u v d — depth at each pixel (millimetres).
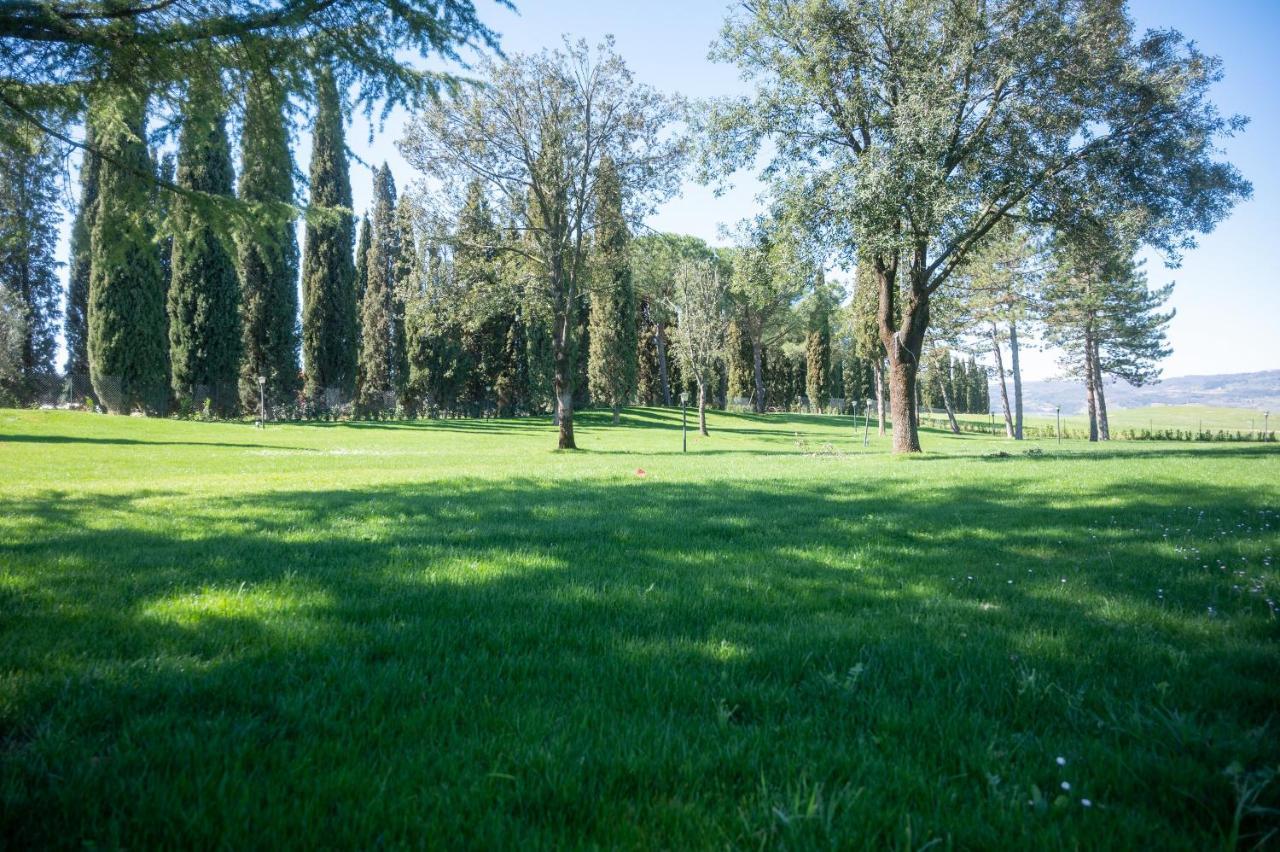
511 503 10078
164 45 5910
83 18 5664
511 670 3238
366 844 1913
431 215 27938
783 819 1961
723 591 4832
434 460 22625
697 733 2584
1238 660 3410
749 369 76375
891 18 21250
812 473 15914
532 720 2650
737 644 3639
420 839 1921
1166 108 19781
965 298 47312
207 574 5199
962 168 21844
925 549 6609
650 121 28312
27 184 7512
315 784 2178
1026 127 20609
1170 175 20203
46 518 8547
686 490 11992
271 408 47750
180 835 1921
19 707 2701
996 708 2867
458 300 29000
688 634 3828
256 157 7348
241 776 2229
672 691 2982
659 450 31812
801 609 4395
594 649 3600
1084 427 86250
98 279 41344
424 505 9750
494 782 2225
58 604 4277
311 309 50438
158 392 43281
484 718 2682
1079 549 6590
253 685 3008
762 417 66000
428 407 56344
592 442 37688
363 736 2557
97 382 41688
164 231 7828
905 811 2062
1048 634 3840
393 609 4305
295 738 2541
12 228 7676
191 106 6676
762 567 5688
